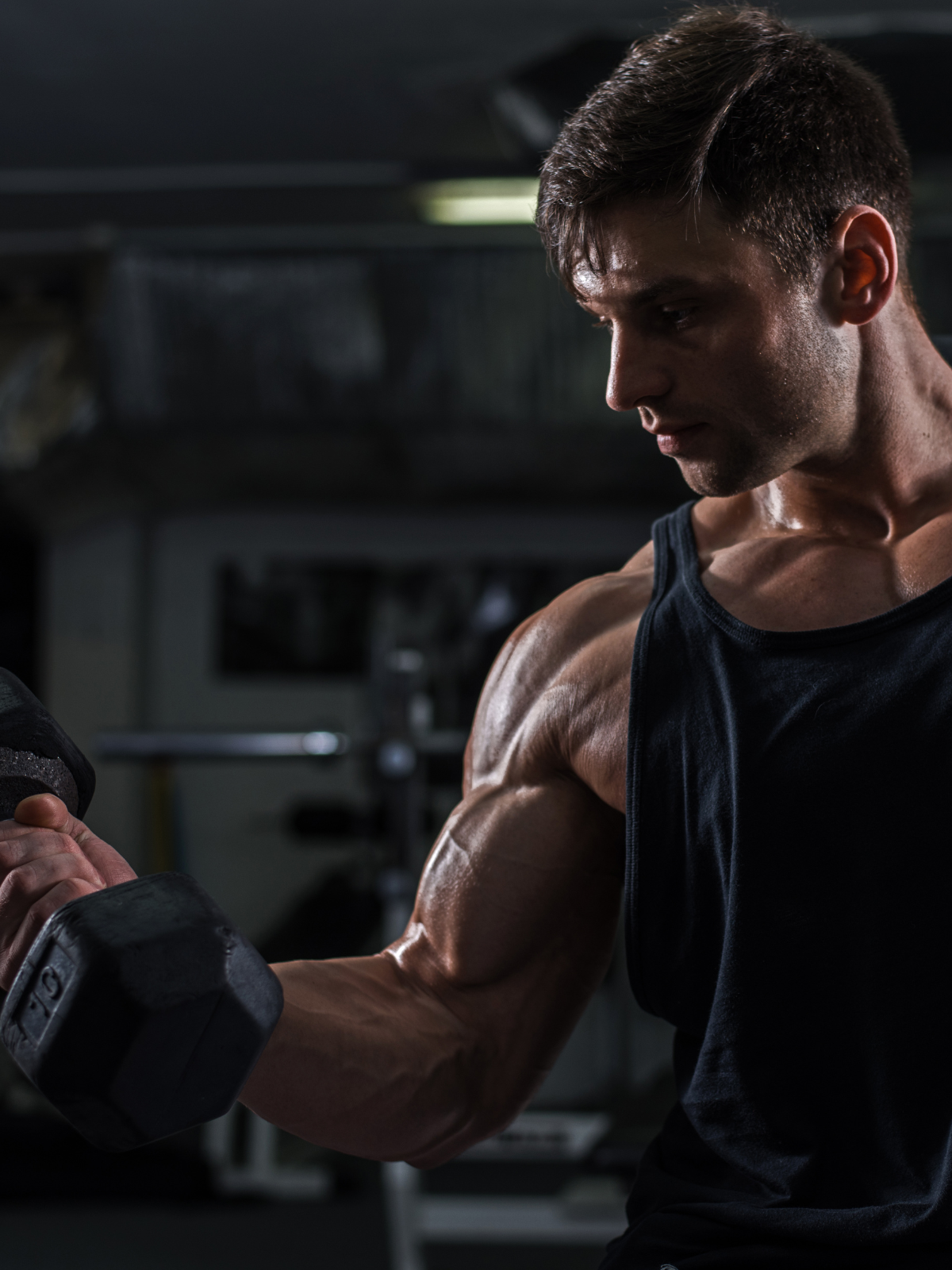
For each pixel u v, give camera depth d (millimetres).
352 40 2773
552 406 3816
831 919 687
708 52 673
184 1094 588
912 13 2713
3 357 3764
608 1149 2477
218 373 3762
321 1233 2939
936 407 777
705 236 655
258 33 2748
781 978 696
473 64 2869
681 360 679
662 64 678
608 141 665
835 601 751
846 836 686
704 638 760
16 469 3766
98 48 2820
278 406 3814
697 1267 717
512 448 3965
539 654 870
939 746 675
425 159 3389
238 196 3598
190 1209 3096
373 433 3887
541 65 2840
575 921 857
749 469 708
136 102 3074
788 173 662
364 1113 800
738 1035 708
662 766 752
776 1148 710
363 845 4371
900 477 765
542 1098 3654
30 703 756
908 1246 663
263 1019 602
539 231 735
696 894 740
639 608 849
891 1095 673
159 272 3652
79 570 4453
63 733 755
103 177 3482
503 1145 2705
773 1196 714
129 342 3725
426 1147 845
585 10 2652
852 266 694
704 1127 742
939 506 764
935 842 670
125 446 3885
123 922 579
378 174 3473
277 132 3236
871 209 690
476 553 4590
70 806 750
